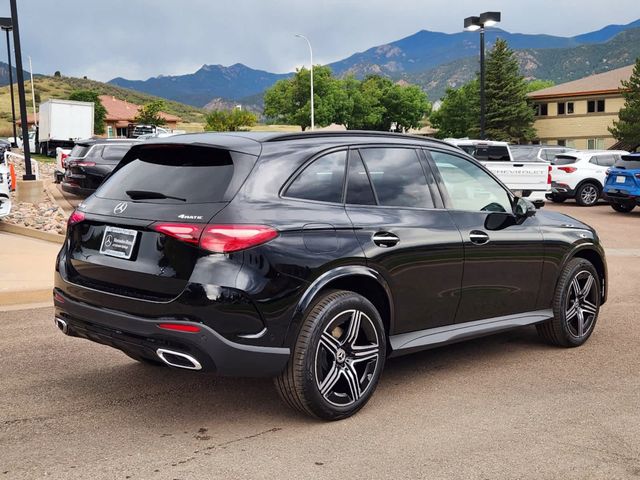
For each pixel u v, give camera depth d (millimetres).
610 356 5801
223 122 96062
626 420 4297
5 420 4207
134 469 3525
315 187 4266
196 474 3471
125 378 5051
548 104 61406
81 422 4188
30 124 84562
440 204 4941
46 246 11156
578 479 3465
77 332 4352
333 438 3963
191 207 3930
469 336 5070
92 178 17250
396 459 3678
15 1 17828
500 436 4012
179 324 3760
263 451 3770
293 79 89438
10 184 13312
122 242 4102
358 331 4270
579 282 6098
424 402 4605
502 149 20094
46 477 3422
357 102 97188
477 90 66875
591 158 21922
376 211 4504
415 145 4984
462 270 4953
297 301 3951
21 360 5473
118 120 100062
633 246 13148
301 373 3996
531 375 5230
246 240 3809
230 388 4848
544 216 5910
